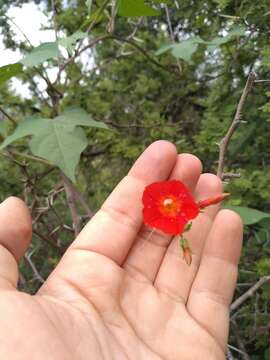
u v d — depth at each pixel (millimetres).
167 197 132
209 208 143
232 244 136
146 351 121
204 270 137
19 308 102
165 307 131
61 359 99
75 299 117
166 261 139
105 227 133
